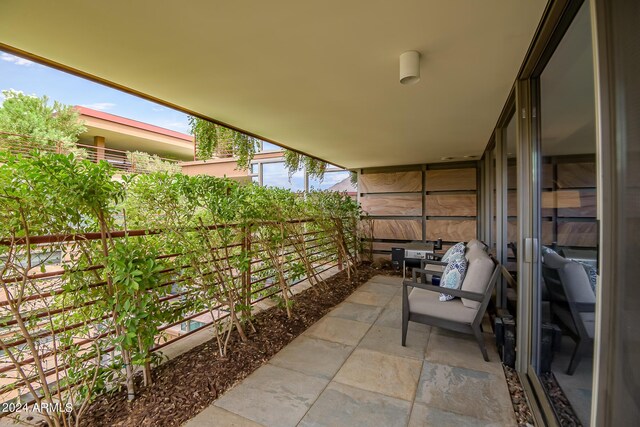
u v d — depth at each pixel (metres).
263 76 2.05
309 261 4.44
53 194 1.59
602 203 0.86
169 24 1.46
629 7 0.79
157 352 2.47
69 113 6.93
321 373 2.23
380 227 6.19
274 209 3.41
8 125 6.00
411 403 1.89
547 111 1.84
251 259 3.09
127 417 1.76
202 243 2.54
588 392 1.35
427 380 2.14
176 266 2.35
